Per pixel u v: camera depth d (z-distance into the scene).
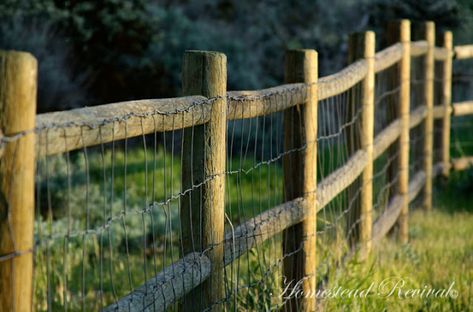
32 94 3.18
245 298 6.71
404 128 11.23
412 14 21.12
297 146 6.87
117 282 8.62
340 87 7.86
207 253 5.13
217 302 5.25
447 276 8.61
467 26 20.97
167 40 19.05
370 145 9.38
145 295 4.24
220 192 5.19
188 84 5.05
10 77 3.10
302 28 23.66
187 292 4.80
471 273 8.77
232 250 5.49
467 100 22.33
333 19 23.19
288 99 6.38
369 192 9.35
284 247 7.01
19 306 3.22
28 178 3.20
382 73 12.00
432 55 13.26
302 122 6.84
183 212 5.13
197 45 19.39
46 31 17.12
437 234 11.46
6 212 3.13
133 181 13.57
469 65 22.16
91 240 9.64
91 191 11.37
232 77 20.03
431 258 9.56
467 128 20.25
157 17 18.62
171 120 4.48
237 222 11.68
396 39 11.15
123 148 16.64
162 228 10.73
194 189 5.09
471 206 13.48
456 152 18.33
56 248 9.13
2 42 16.30
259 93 5.82
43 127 3.28
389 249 9.55
